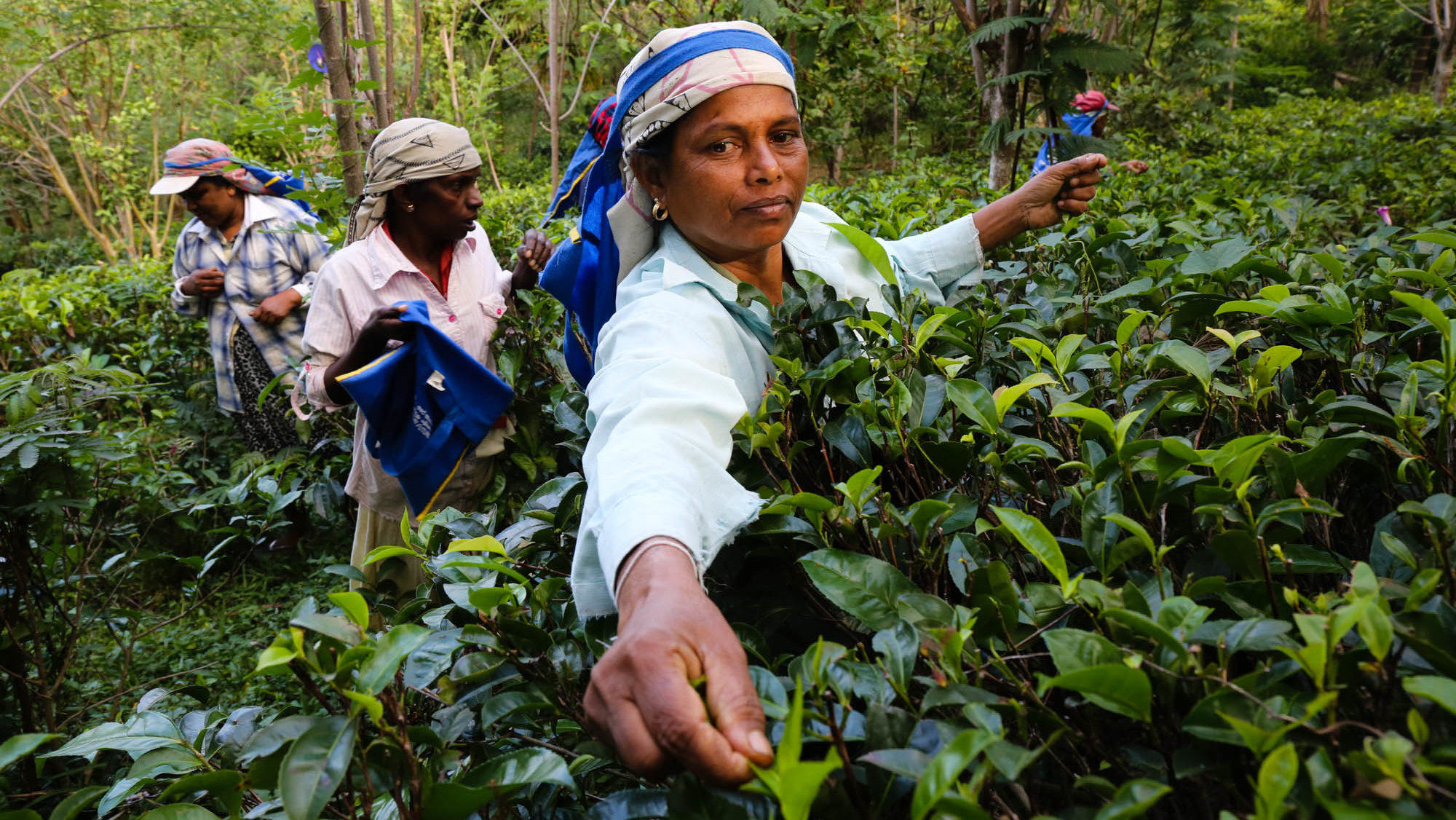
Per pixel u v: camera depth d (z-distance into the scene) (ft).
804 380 4.50
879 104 38.60
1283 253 6.81
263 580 12.62
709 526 3.47
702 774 2.49
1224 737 2.36
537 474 8.62
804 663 2.82
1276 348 3.81
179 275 13.80
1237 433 4.08
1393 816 1.98
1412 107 38.86
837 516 3.66
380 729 2.95
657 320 4.35
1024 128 12.41
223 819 3.31
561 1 27.91
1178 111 36.27
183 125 44.29
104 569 8.83
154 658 10.75
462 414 7.84
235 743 3.77
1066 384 4.56
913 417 4.25
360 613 3.06
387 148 8.20
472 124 44.45
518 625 3.72
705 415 3.77
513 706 3.53
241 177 13.32
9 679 8.55
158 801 4.52
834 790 2.70
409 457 7.84
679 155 4.66
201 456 15.96
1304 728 2.40
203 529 12.68
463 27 45.96
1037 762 2.96
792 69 4.87
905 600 3.10
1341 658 2.46
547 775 3.04
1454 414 3.45
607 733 2.72
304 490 11.32
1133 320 4.33
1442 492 3.47
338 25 12.74
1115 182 13.15
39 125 44.78
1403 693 2.53
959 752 2.26
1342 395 4.84
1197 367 3.89
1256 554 3.04
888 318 5.02
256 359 13.53
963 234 6.38
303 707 5.50
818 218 5.90
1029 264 7.05
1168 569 3.46
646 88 4.67
